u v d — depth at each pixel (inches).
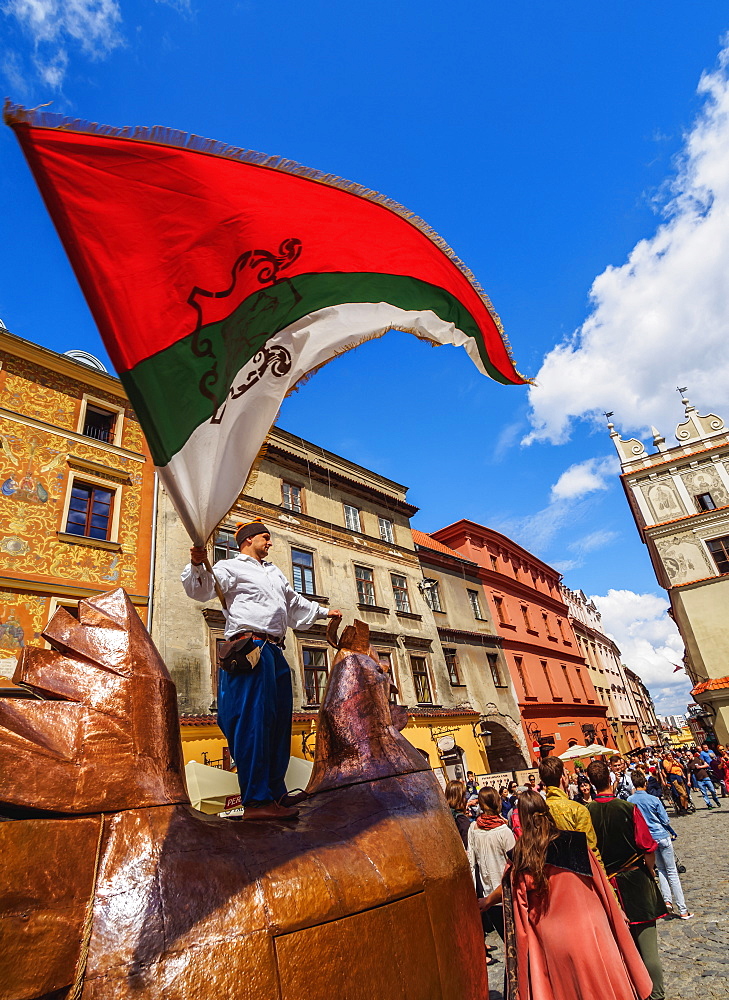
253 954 39.4
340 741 67.9
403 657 709.9
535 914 113.3
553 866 115.0
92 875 39.2
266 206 69.7
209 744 426.3
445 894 54.5
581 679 1266.0
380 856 52.1
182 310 62.1
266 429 72.2
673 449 1038.4
